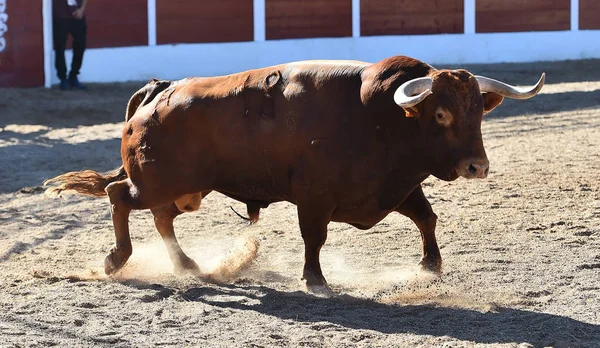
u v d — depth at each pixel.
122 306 9.59
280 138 9.88
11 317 9.15
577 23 35.56
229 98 10.21
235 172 10.30
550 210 13.93
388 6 34.47
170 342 8.38
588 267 10.84
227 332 8.69
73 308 9.50
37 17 30.69
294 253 12.02
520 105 25.47
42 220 14.47
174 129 10.43
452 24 34.94
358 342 8.35
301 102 9.82
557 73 31.83
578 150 18.95
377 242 12.40
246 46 33.75
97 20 32.53
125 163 10.88
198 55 33.47
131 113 11.36
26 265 11.58
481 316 9.09
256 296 9.99
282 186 10.09
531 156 18.53
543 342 8.31
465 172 8.96
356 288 10.29
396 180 9.59
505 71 32.28
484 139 20.84
